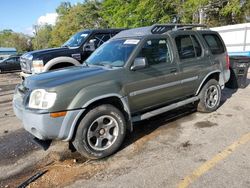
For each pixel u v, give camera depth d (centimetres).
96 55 488
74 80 360
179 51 487
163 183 313
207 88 543
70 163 377
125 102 401
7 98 894
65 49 807
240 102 635
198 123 503
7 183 336
